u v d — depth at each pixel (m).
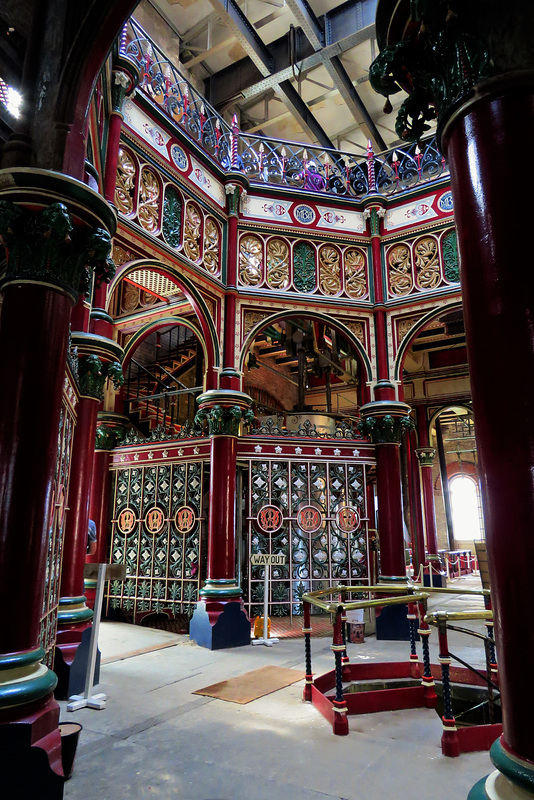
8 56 4.22
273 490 9.16
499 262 2.16
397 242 9.95
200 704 5.04
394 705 4.92
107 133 6.89
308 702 5.10
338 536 9.33
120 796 3.27
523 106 2.27
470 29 2.37
